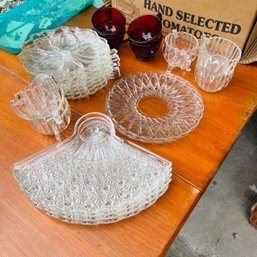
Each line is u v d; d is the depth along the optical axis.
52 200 0.42
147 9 0.68
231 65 0.57
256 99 0.58
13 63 0.67
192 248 1.01
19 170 0.46
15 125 0.55
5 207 0.45
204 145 0.51
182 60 0.62
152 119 0.55
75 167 0.45
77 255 0.41
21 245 0.42
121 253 0.40
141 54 0.63
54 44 0.60
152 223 0.43
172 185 0.46
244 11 0.56
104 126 0.52
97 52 0.56
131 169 0.45
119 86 0.60
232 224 1.05
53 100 0.52
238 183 1.15
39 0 0.76
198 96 0.57
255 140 1.26
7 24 0.69
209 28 0.63
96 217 0.42
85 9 0.79
